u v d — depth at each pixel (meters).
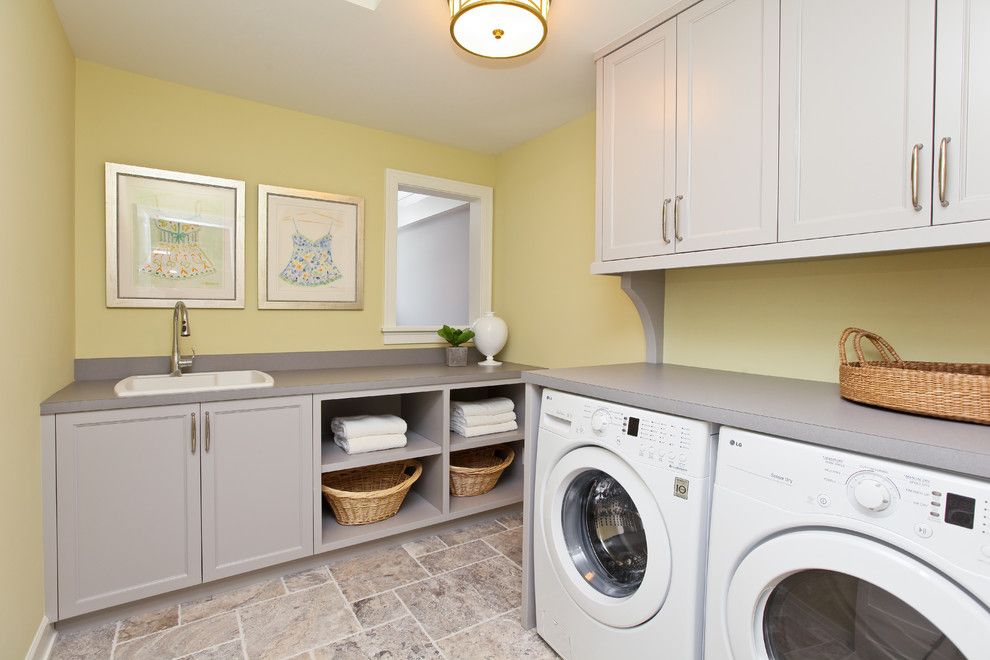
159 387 2.13
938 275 1.41
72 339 2.01
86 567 1.63
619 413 1.38
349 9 1.70
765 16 1.42
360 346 2.79
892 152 1.17
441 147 3.05
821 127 1.30
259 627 1.70
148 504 1.73
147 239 2.19
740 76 1.49
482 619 1.77
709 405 1.18
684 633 1.18
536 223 2.93
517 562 2.19
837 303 1.63
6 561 1.22
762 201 1.43
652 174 1.76
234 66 2.10
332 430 2.42
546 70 2.11
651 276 2.14
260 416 1.93
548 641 1.60
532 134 2.88
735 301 1.93
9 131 1.24
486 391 3.17
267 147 2.48
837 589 0.95
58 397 1.65
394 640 1.64
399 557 2.22
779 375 1.78
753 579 1.03
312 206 2.60
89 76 2.07
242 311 2.43
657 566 1.24
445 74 2.15
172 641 1.62
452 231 5.38
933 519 0.80
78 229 2.06
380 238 2.85
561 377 1.67
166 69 2.13
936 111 1.10
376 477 2.62
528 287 2.99
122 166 2.12
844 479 0.91
